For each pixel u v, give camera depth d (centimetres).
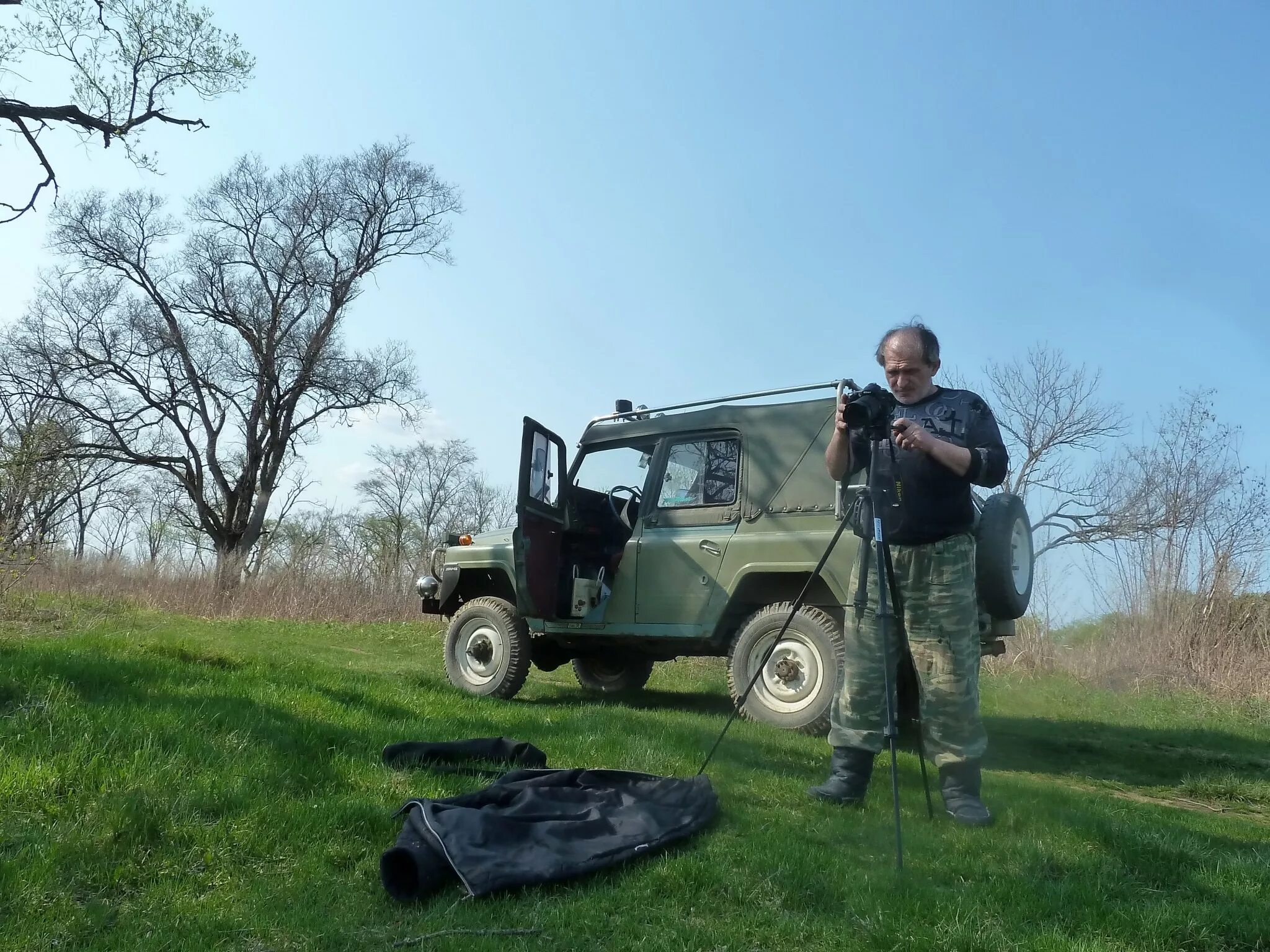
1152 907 305
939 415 429
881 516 413
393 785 411
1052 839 380
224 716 454
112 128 1393
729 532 741
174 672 580
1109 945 274
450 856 304
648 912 295
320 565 1844
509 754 465
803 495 715
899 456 423
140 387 3186
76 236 3117
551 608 803
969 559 423
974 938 273
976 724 415
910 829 387
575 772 404
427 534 4003
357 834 349
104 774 367
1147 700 1046
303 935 270
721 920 292
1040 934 278
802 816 403
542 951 266
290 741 439
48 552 1035
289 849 332
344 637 1414
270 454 3425
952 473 417
